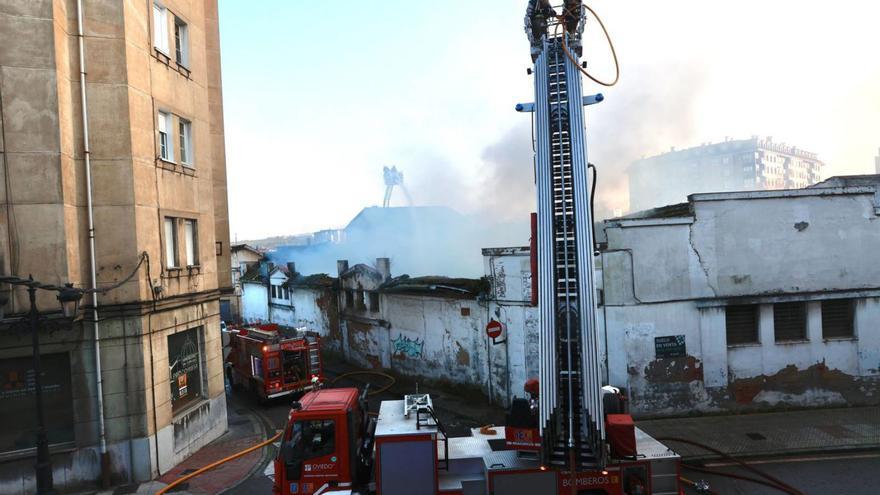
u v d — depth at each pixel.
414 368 22.28
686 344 15.77
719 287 15.85
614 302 15.75
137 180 13.32
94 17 13.05
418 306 21.88
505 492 7.99
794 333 16.16
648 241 15.80
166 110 14.93
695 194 15.88
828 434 13.66
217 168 18.61
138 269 13.09
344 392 10.09
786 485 10.84
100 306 12.75
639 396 15.70
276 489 9.16
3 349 11.91
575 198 7.61
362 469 9.68
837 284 15.96
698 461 12.45
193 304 15.70
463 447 9.16
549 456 7.45
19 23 11.91
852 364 15.94
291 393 21.02
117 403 12.88
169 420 13.97
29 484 12.07
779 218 16.00
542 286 7.58
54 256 12.05
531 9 8.69
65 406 12.57
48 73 12.12
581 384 7.32
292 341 21.02
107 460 12.64
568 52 8.13
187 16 16.31
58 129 12.18
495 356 17.95
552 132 8.17
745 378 15.83
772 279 15.91
